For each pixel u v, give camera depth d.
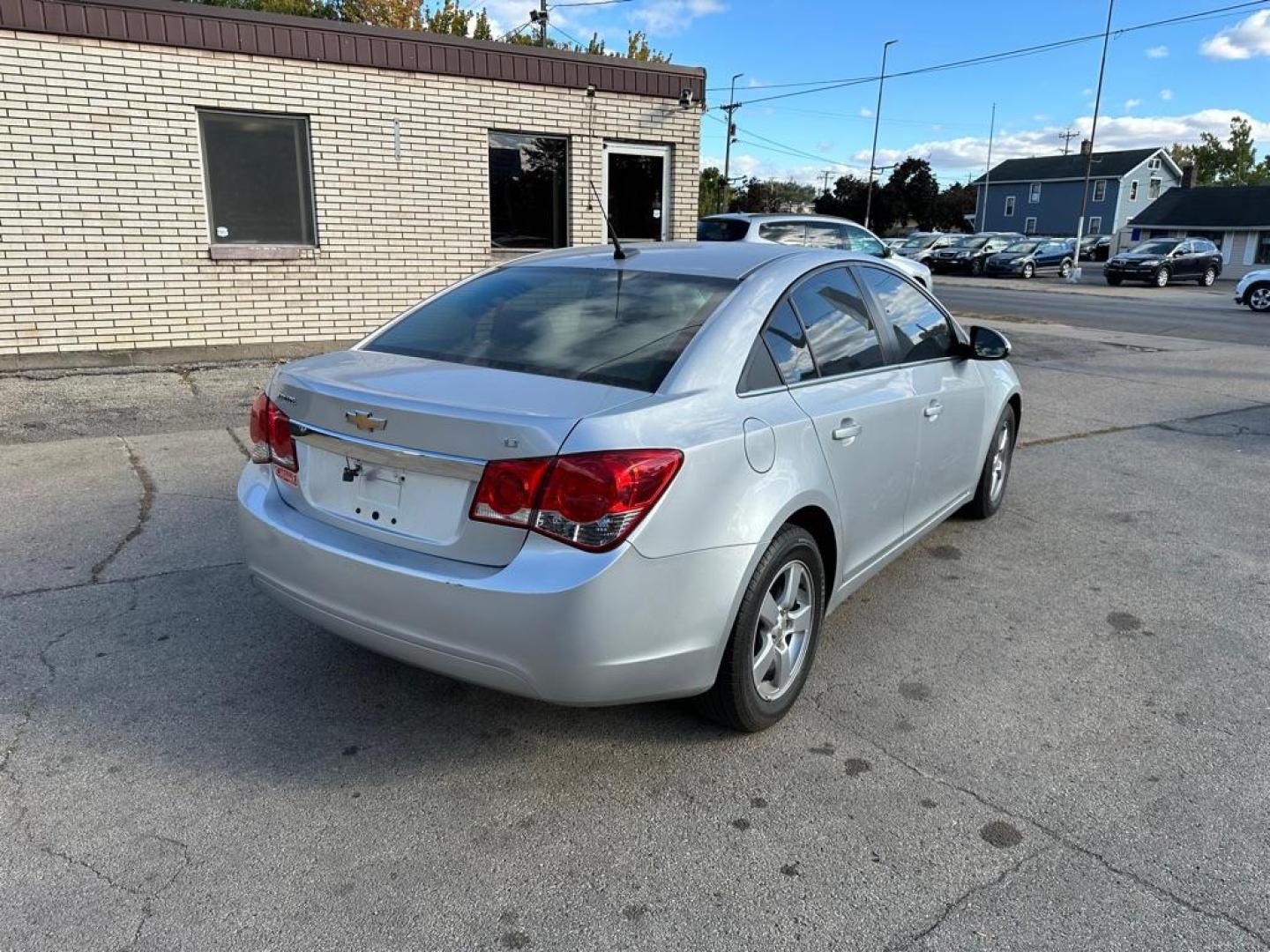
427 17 28.34
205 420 7.05
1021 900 2.36
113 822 2.57
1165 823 2.67
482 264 10.53
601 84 10.71
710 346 2.89
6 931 2.17
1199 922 2.29
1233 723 3.23
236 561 4.41
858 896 2.37
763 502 2.78
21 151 8.02
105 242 8.54
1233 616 4.14
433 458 2.55
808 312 3.37
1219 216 49.38
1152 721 3.23
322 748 2.96
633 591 2.46
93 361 8.73
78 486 5.43
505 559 2.48
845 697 3.36
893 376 3.75
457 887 2.37
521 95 10.27
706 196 60.75
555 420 2.45
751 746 3.03
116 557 4.41
